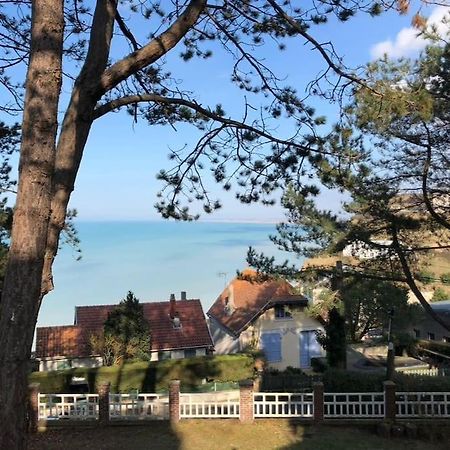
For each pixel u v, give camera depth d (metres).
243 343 32.72
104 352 27.44
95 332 30.50
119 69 5.02
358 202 13.68
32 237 4.14
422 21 6.23
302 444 13.21
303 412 15.02
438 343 31.91
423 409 14.85
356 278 16.38
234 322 34.56
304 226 15.38
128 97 5.58
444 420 14.33
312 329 33.00
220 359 25.41
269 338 32.75
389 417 14.54
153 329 34.19
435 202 14.55
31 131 4.21
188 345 33.31
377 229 14.96
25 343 4.08
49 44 4.31
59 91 4.38
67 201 4.85
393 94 7.20
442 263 23.41
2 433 3.95
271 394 15.10
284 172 7.79
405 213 14.65
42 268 4.23
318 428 14.41
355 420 14.61
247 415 14.78
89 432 14.24
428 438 13.68
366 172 12.27
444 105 10.49
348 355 32.62
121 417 14.98
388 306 23.69
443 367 28.08
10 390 3.99
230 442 13.38
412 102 7.30
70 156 4.88
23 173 4.20
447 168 13.83
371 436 13.85
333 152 7.57
